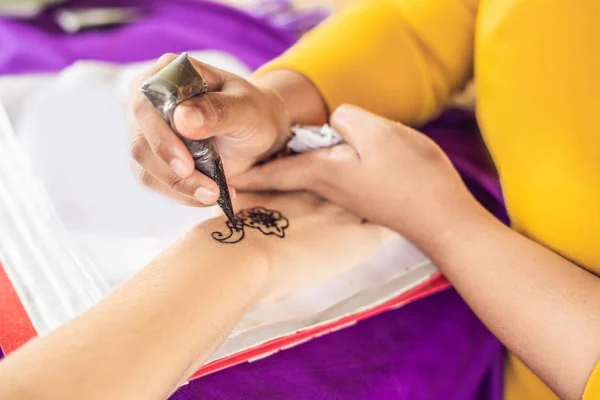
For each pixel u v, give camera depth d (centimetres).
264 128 45
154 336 32
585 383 41
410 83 67
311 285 49
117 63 99
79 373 28
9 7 107
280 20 115
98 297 46
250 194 54
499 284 46
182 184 38
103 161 62
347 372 48
